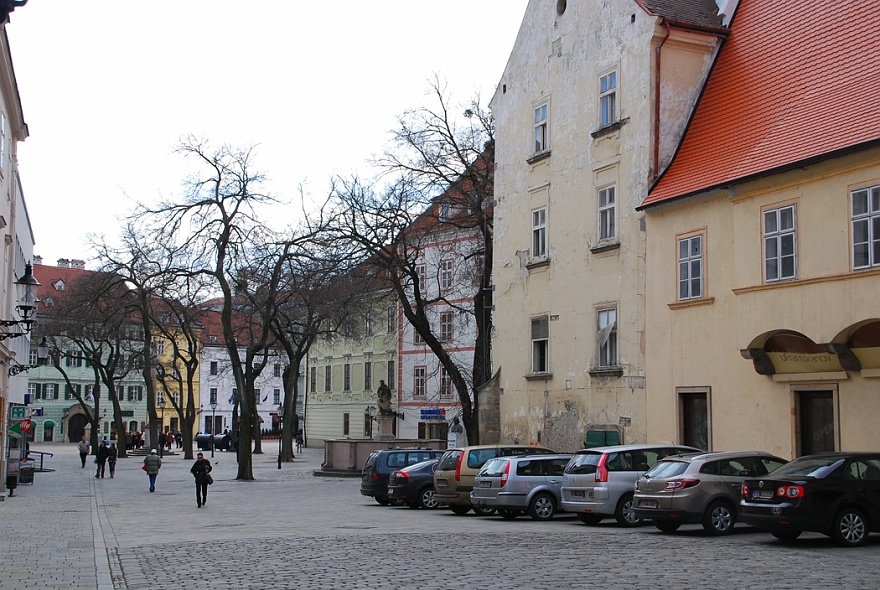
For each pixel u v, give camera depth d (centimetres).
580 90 3200
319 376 8925
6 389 3641
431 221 4397
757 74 2695
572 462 2211
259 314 5559
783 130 2406
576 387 3127
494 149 3822
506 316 3594
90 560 1606
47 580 1370
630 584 1236
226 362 9175
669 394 2683
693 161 2709
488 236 4181
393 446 4709
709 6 3097
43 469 5291
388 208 4053
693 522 1870
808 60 2523
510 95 3647
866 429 2075
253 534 2045
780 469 1767
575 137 3209
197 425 11762
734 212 2433
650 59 2858
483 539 1841
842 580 1265
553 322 3281
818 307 2136
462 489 2588
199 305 6053
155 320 6556
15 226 3909
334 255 4084
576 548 1664
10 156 3544
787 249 2258
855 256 2077
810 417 2259
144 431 11269
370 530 2105
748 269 2369
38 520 2480
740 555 1546
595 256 3062
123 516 2628
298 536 1972
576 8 3250
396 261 4091
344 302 4069
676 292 2673
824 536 1866
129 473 5191
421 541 1817
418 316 4175
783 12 2744
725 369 2477
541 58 3453
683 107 2883
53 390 10600
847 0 2495
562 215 3262
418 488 2862
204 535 2047
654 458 2155
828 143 2167
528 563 1460
